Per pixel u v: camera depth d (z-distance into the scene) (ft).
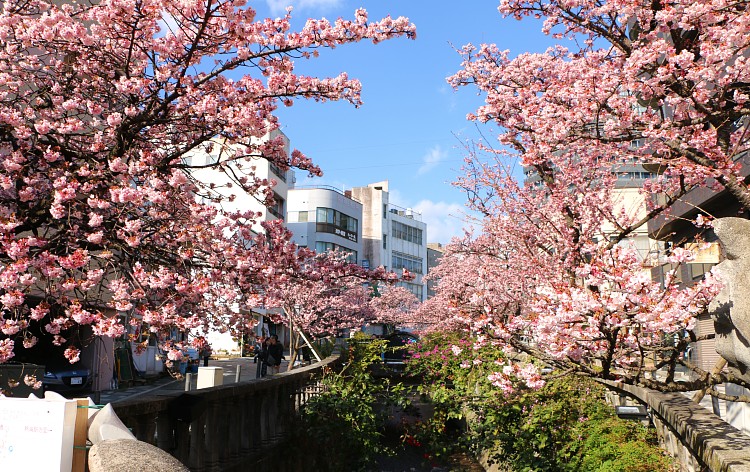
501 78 36.09
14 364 22.34
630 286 17.48
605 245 30.22
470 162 46.83
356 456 41.16
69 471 7.04
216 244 24.22
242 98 24.49
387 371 54.54
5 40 24.09
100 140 23.61
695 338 19.93
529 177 47.65
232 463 29.50
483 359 43.06
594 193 34.83
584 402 32.65
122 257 22.99
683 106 25.63
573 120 26.30
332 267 28.17
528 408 34.55
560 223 38.96
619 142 27.48
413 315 121.80
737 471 14.28
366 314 126.72
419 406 52.54
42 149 23.40
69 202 21.40
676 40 25.36
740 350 15.75
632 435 27.73
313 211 220.23
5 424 7.34
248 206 126.72
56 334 23.11
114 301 21.43
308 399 43.06
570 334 18.58
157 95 23.15
